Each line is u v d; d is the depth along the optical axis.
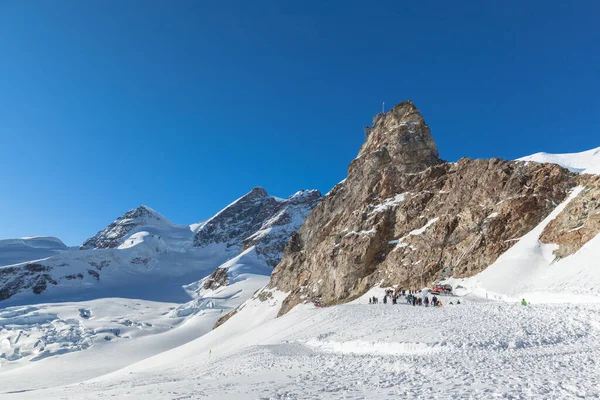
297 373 26.33
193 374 38.91
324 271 102.75
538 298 47.56
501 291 55.03
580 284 45.94
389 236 90.94
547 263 56.72
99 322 184.00
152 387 26.38
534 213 67.50
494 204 73.88
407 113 116.38
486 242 68.31
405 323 40.75
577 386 14.88
